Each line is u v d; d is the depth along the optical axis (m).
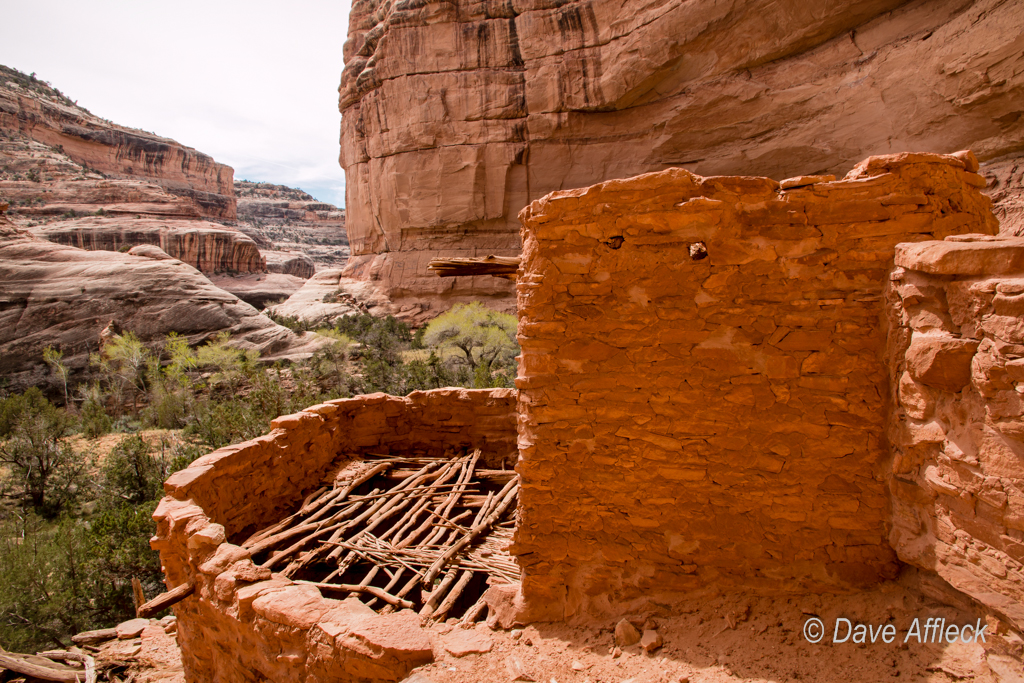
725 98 25.20
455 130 33.22
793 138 23.56
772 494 3.56
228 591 3.94
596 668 3.32
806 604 3.45
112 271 29.64
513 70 31.89
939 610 3.00
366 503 7.00
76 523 12.41
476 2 31.91
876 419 3.35
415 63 33.34
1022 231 14.96
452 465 7.96
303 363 28.42
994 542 2.54
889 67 19.73
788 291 3.46
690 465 3.70
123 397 26.42
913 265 2.92
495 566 5.33
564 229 3.81
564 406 3.88
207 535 4.38
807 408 3.47
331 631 3.35
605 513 3.89
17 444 16.19
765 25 23.00
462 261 6.52
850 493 3.43
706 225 3.56
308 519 6.32
